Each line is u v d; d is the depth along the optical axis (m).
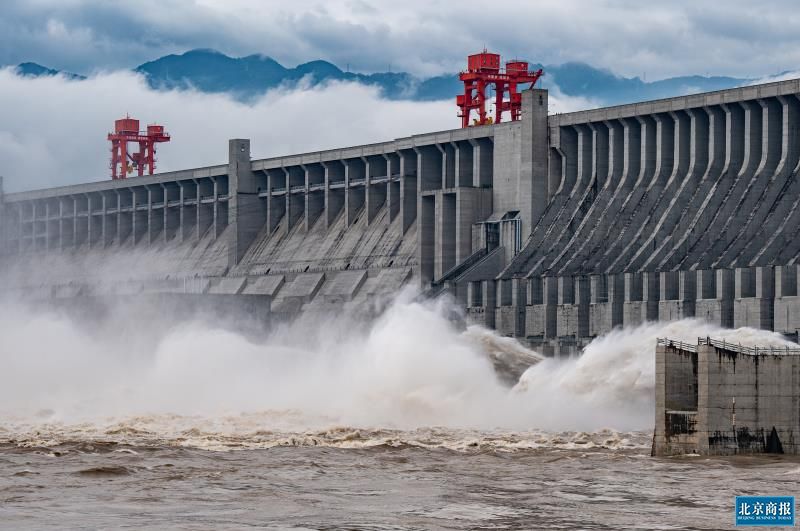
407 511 96.19
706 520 92.69
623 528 89.75
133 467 119.62
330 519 93.00
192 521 92.38
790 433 125.81
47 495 103.81
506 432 154.12
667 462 122.12
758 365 125.81
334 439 144.25
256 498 102.25
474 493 104.50
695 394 127.31
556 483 109.31
